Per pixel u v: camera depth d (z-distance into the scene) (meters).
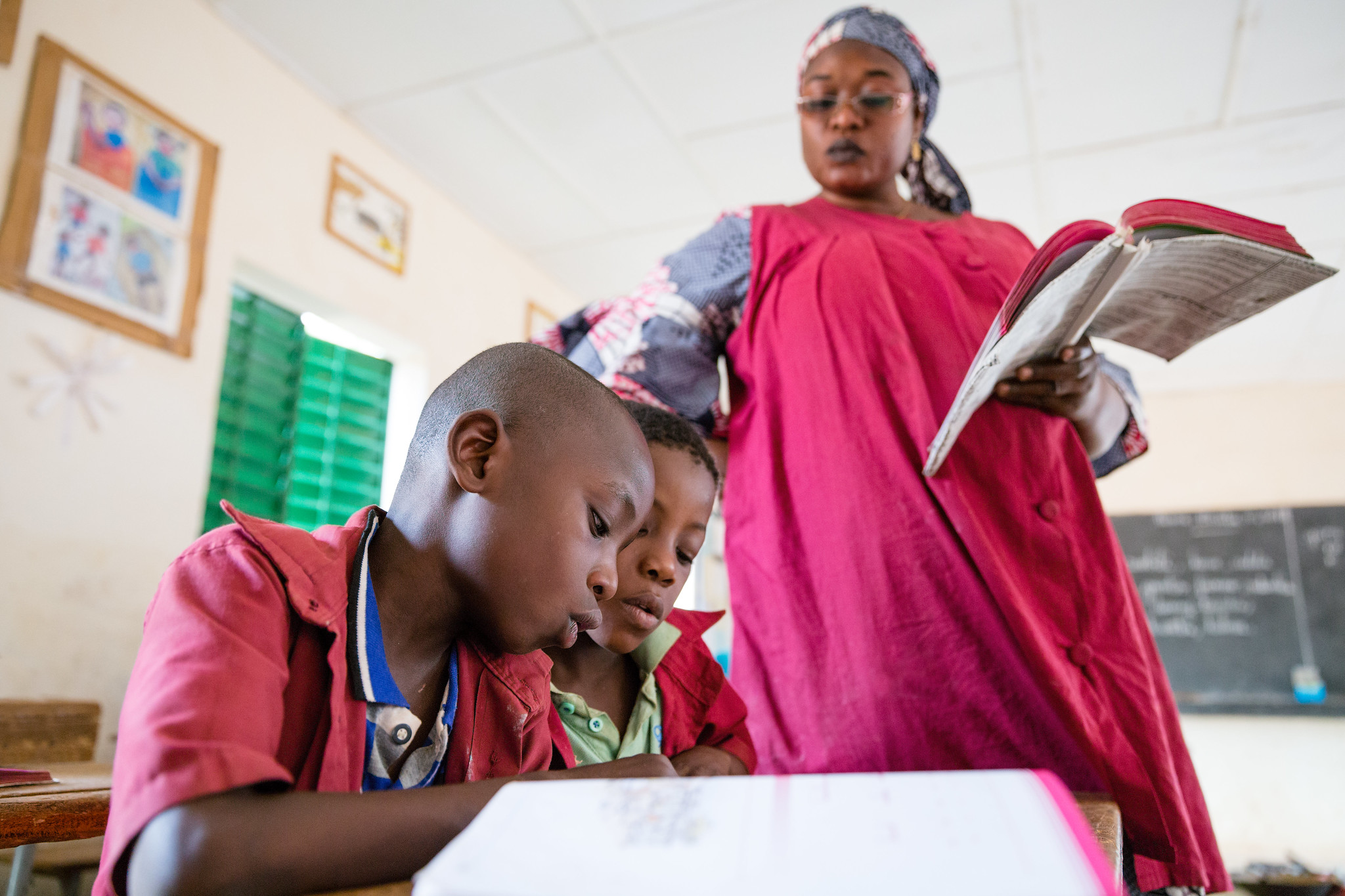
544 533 0.57
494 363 0.63
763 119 2.86
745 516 0.96
